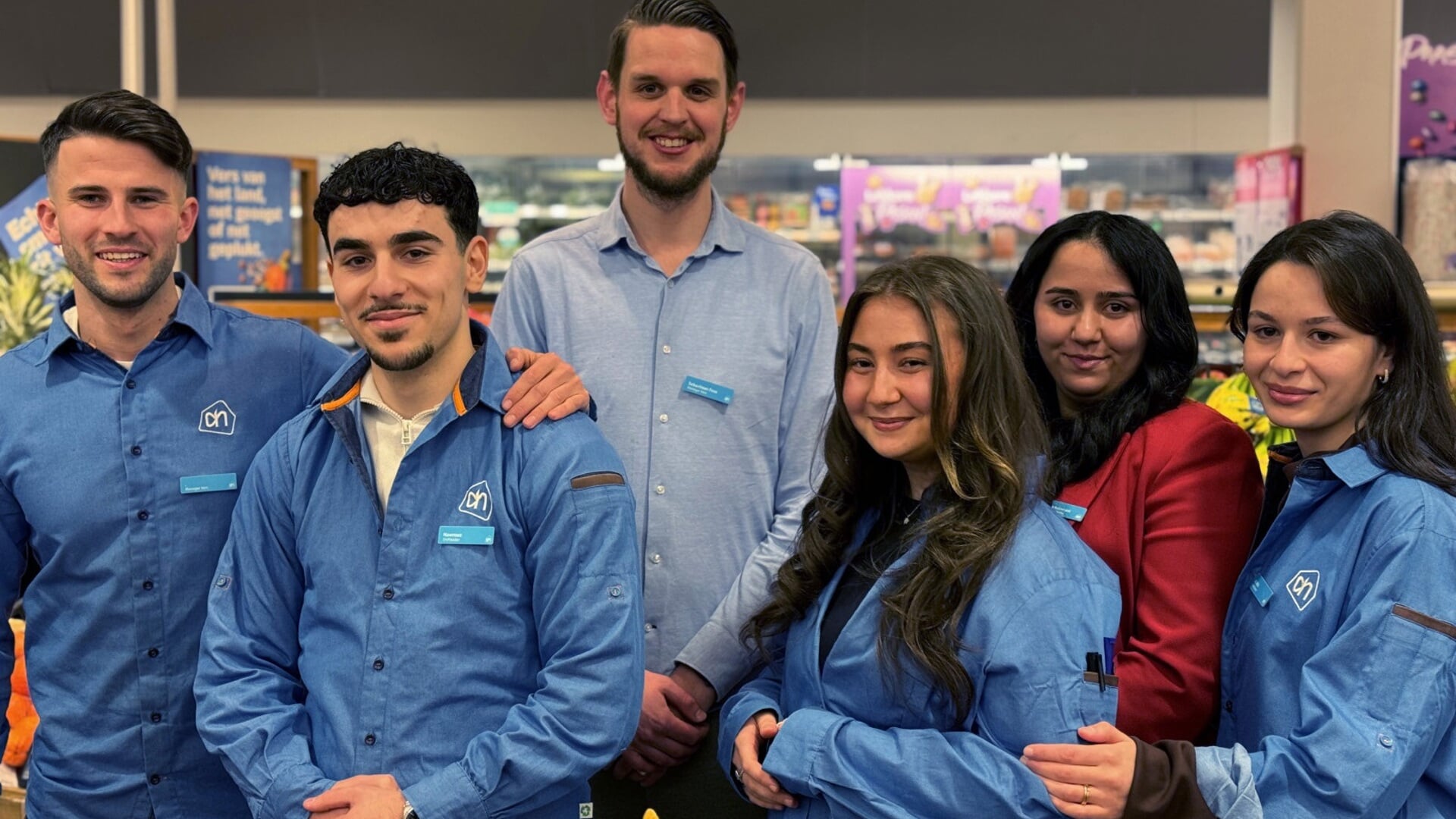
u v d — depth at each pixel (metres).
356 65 8.47
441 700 1.72
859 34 8.45
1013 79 8.48
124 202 1.94
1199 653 1.81
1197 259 8.56
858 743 1.66
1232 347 5.06
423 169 1.71
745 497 2.36
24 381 2.05
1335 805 1.51
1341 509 1.70
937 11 8.35
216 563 2.06
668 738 2.21
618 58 2.34
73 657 2.03
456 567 1.74
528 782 1.65
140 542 2.02
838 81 8.55
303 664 1.81
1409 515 1.60
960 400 1.72
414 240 1.70
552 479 1.74
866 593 1.80
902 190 8.25
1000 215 8.23
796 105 8.66
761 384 2.37
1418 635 1.54
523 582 1.76
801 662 1.85
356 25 8.38
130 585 2.01
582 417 1.83
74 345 2.05
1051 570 1.64
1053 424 2.08
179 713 2.04
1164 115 8.48
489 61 8.49
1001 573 1.64
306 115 8.56
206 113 8.52
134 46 4.04
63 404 2.03
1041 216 8.21
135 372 2.04
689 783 2.29
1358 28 4.23
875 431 1.77
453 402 1.78
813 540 1.89
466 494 1.76
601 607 1.70
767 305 2.40
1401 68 4.16
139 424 2.03
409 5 8.38
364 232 1.69
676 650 2.34
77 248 1.94
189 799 2.05
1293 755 1.55
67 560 2.01
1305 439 1.81
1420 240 4.00
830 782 1.67
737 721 1.89
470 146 8.64
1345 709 1.54
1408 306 1.68
